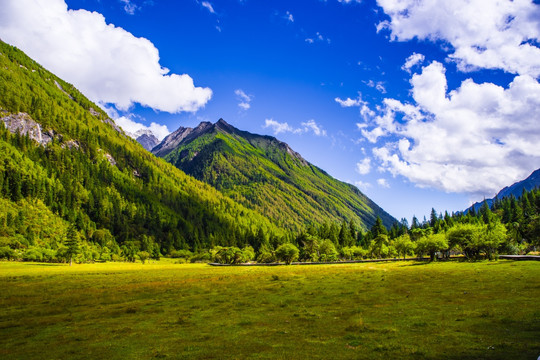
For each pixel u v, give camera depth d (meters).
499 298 30.30
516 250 102.31
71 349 20.36
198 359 17.41
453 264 83.00
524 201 191.00
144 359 17.97
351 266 102.25
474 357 15.32
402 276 58.91
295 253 139.50
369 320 24.89
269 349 18.67
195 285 58.03
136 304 38.53
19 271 100.38
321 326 23.89
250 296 42.09
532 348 15.88
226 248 181.62
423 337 19.25
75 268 121.50
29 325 28.44
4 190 199.62
